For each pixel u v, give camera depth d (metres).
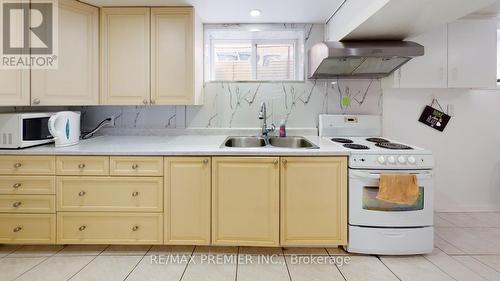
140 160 1.99
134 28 2.34
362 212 1.98
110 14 2.33
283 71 2.86
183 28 2.33
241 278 1.77
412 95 2.82
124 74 2.36
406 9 1.73
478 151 2.87
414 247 1.98
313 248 2.16
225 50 2.87
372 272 1.83
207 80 2.77
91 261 1.95
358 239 2.00
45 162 1.99
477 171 2.88
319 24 2.71
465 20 2.57
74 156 1.98
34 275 1.78
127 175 1.99
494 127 2.84
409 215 1.97
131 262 1.94
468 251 2.09
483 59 2.57
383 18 1.87
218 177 2.00
